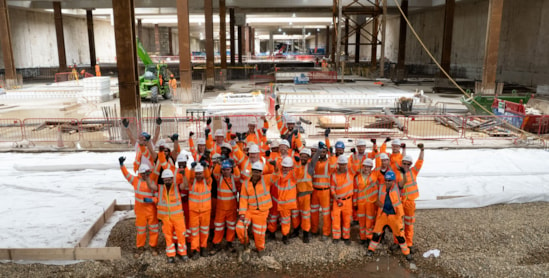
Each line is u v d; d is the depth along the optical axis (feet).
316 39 319.68
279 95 88.53
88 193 35.14
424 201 31.58
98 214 30.60
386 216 24.21
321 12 174.50
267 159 25.39
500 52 120.47
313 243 26.37
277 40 469.57
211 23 107.86
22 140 51.47
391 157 27.20
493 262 23.80
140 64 171.42
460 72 151.94
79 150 48.62
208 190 24.13
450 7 102.73
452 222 28.84
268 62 203.72
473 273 22.95
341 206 25.43
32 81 141.69
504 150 48.42
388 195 24.06
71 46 189.16
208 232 25.03
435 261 24.39
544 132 55.42
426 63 180.75
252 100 50.67
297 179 25.54
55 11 140.87
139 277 23.09
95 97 87.81
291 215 27.04
